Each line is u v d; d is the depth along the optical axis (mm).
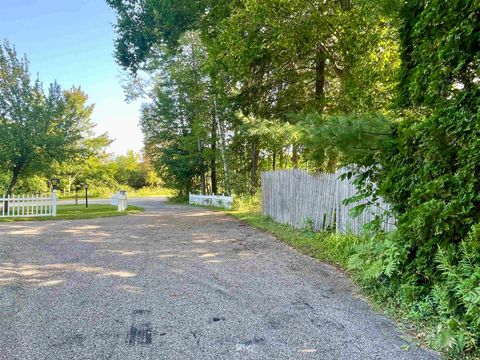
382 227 5590
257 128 10484
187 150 26250
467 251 3139
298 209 9156
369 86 8492
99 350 2854
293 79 12633
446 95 3703
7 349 2865
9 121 14609
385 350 2867
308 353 2812
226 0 10930
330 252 6180
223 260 5980
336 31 9266
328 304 3914
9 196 13453
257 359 2719
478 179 3195
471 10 3320
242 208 16078
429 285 3652
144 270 5312
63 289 4387
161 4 11625
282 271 5270
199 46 21391
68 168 29688
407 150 4031
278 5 9039
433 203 3445
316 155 5316
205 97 22672
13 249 6797
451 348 2820
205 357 2748
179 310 3719
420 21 3926
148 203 25734
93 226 10312
